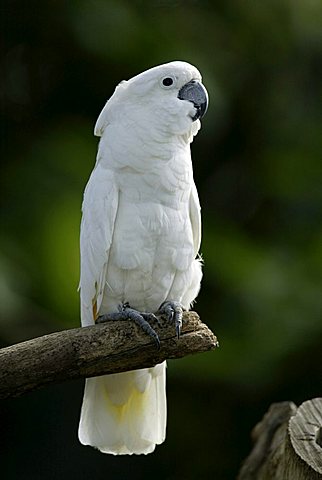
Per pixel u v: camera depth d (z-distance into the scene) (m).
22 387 6.56
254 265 12.59
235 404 12.59
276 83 13.97
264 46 13.86
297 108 14.02
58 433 12.97
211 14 13.74
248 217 13.95
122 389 7.91
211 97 12.97
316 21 13.93
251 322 12.18
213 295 12.58
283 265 12.77
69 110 13.61
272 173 13.82
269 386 12.16
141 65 13.08
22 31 13.49
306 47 13.92
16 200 12.28
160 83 7.52
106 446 7.98
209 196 14.01
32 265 11.80
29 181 12.38
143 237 7.46
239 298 12.38
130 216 7.46
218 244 12.78
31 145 13.12
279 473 7.39
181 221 7.57
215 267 12.55
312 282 12.46
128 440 7.98
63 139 12.93
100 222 7.47
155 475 12.95
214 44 13.55
